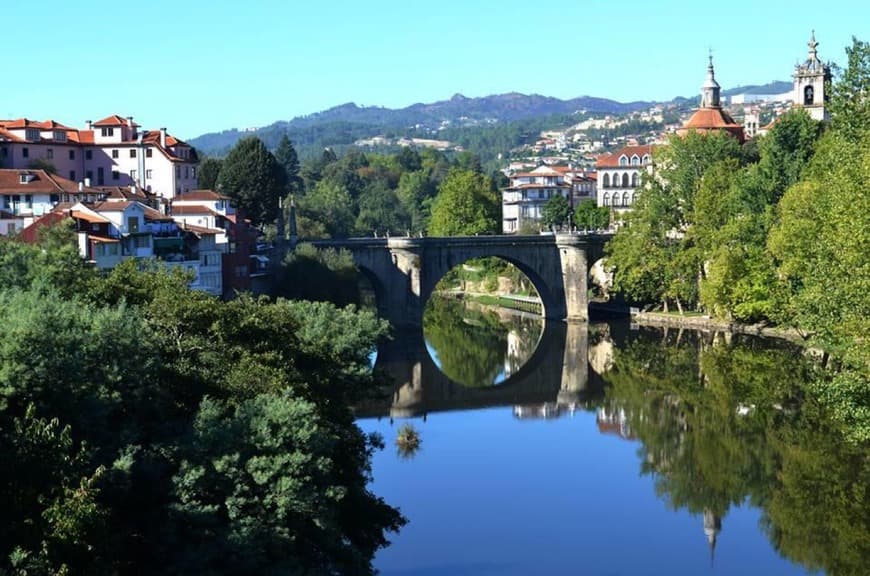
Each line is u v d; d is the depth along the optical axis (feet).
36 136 531.09
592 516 247.50
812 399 341.82
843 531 230.89
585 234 589.32
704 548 226.58
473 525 240.12
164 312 199.00
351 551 192.85
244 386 185.37
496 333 547.90
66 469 140.67
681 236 560.20
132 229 375.66
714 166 541.34
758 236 484.33
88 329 165.68
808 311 273.13
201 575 150.61
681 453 295.28
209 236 422.41
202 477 158.51
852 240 239.30
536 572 214.48
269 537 158.10
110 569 142.31
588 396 378.53
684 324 536.01
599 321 575.38
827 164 369.09
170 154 560.20
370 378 261.44
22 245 234.38
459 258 561.84
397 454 302.25
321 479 172.65
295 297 481.05
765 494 257.96
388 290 543.80
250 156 619.67
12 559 125.90
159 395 174.91
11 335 150.61
